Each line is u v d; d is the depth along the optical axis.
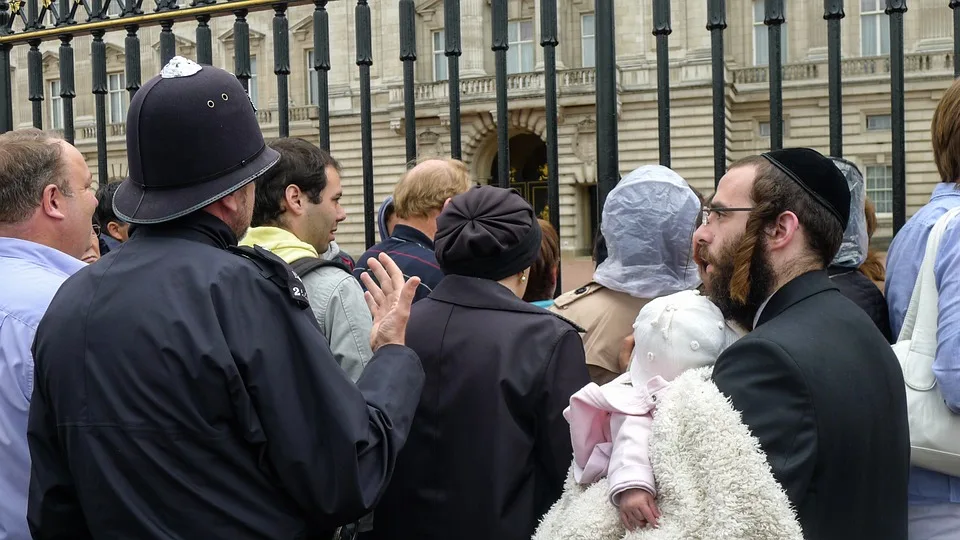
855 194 2.54
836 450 1.49
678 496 1.51
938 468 1.91
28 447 1.88
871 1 21.75
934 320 1.96
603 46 3.23
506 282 2.30
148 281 1.61
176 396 1.53
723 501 1.44
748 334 1.60
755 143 22.39
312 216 2.71
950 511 1.98
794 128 21.59
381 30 24.52
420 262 3.03
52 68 21.41
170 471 1.53
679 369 1.74
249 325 1.61
